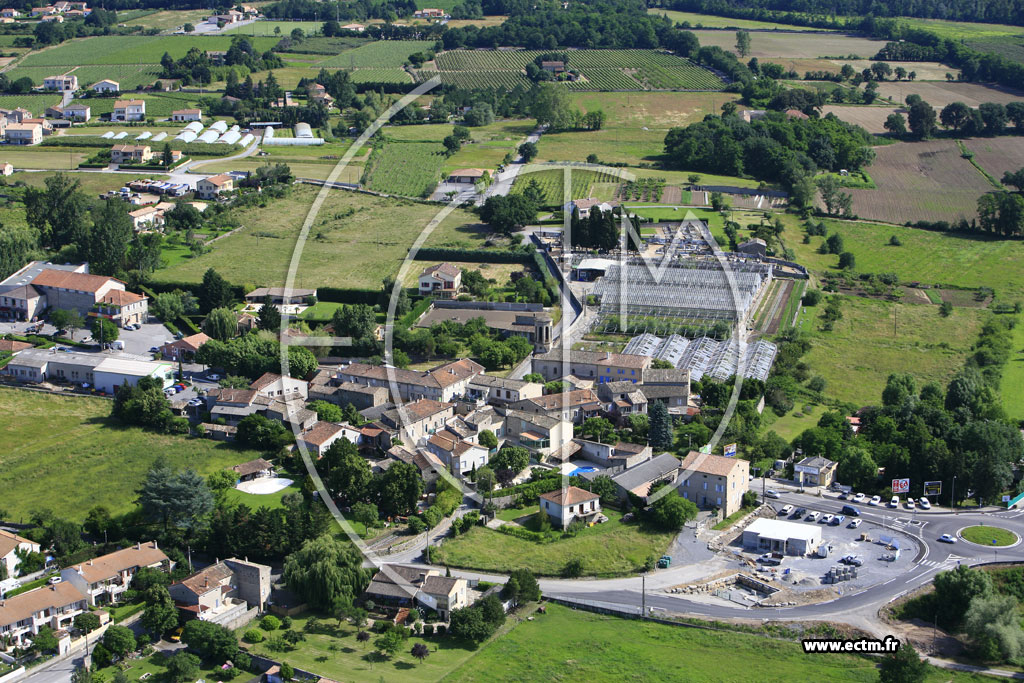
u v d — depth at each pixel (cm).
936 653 18438
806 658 18062
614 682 17200
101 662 17950
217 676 17650
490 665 17738
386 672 17488
